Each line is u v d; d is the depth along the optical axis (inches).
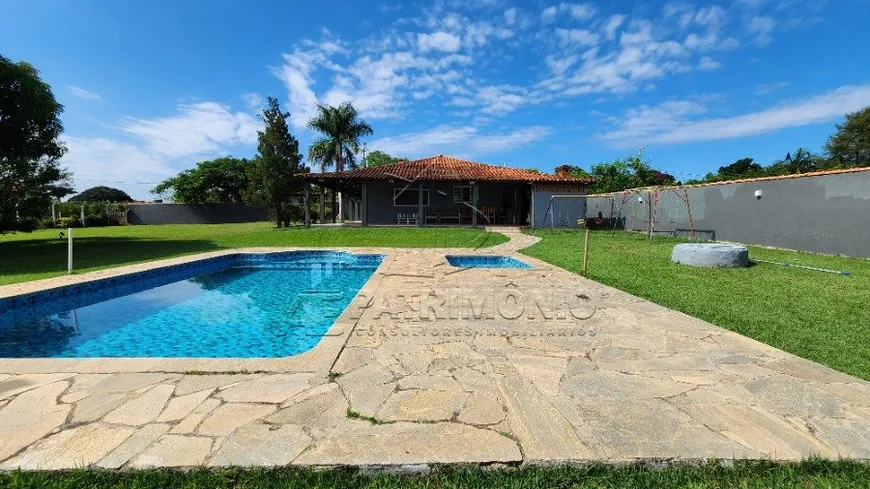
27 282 272.7
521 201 865.5
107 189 1835.6
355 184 832.3
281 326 227.6
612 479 72.5
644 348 139.4
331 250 479.2
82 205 1169.4
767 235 470.3
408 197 839.7
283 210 883.4
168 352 188.9
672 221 636.1
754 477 72.8
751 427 88.0
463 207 847.7
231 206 1441.9
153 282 336.5
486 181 749.9
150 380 112.5
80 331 219.1
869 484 70.5
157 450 79.3
